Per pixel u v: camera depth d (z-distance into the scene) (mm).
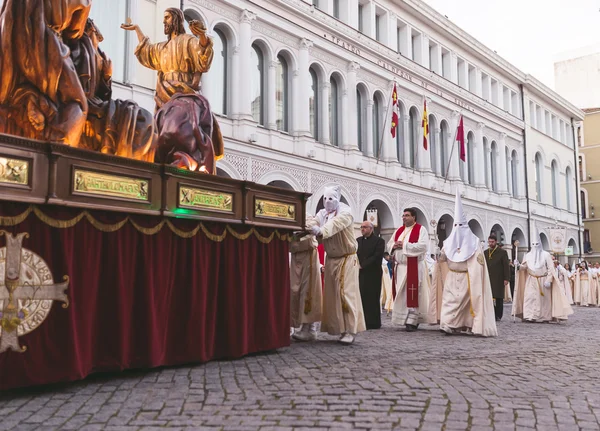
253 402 4043
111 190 4629
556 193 44188
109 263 4715
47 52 4617
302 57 21859
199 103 6387
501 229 36125
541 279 12828
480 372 5457
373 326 10281
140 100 16078
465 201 31656
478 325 9125
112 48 15828
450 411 3885
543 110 42875
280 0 20641
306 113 21797
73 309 4355
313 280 7422
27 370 4094
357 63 24438
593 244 52312
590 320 13922
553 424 3635
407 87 27750
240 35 19516
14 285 4070
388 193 25781
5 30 4512
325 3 23766
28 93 4586
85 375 4434
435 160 30172
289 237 6785
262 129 20141
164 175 5070
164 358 5191
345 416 3697
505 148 37375
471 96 33062
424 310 10102
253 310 6199
